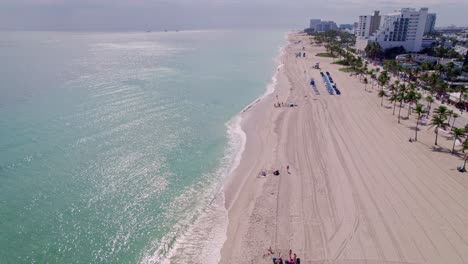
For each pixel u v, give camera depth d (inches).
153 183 1841.8
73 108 3070.9
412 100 2849.4
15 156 2091.5
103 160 2071.9
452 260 1222.3
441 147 2226.9
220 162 2112.5
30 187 1768.0
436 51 6604.3
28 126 2598.4
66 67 5521.7
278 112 3085.6
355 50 7815.0
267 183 1814.7
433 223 1428.4
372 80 4357.8
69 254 1325.0
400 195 1644.9
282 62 6569.9
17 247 1352.1
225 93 3887.8
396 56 6382.9
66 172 1923.0
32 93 3595.0
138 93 3693.4
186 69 5615.2
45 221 1508.4
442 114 2273.6
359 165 1973.4
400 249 1283.2
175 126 2709.2
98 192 1742.1
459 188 1701.5
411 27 6924.2
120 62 6382.9
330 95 3686.0
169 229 1483.8
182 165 2054.6
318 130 2578.7
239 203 1663.4
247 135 2566.4
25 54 7529.5
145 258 1316.4
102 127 2615.7
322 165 1988.2
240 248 1342.3
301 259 1254.3
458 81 4266.7
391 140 2359.7
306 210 1553.9
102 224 1501.0
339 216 1496.1
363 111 3065.9
